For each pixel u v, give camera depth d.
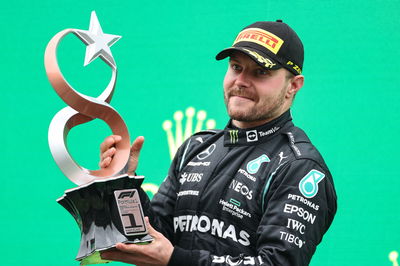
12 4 9.87
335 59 9.01
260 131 6.15
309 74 9.03
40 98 9.78
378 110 8.90
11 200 9.66
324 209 5.80
